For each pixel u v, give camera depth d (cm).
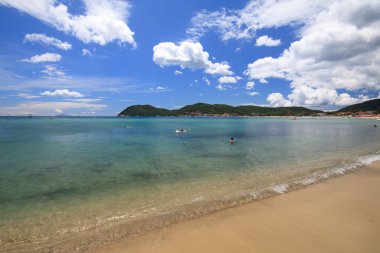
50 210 885
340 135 4134
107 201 973
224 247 598
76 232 707
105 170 1535
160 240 640
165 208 874
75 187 1173
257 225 714
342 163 1602
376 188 1062
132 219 786
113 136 4253
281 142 3098
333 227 694
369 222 725
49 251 607
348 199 923
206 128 6912
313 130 5678
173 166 1644
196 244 616
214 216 784
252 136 4119
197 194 1034
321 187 1077
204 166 1633
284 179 1240
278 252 571
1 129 6388
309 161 1738
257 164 1673
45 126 8206
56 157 2034
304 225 709
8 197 1030
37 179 1323
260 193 1004
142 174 1424
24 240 667
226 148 2569
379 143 2822
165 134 4719
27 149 2544
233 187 1124
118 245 625
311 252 568
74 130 6025
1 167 1633
